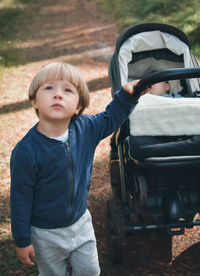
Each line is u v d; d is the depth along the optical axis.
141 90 1.83
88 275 1.97
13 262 2.69
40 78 1.62
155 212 2.57
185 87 3.58
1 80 6.89
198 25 8.39
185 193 2.56
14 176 1.65
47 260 1.87
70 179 1.72
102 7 12.84
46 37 10.03
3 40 9.63
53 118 1.60
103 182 3.79
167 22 9.39
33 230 1.81
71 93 1.63
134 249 2.83
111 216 2.61
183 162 2.27
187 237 2.94
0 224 3.13
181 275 2.56
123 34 3.60
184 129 2.33
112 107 1.86
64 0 14.78
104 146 4.54
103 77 6.91
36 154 1.64
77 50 8.73
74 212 1.80
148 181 2.49
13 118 5.32
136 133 2.33
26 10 13.12
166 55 3.87
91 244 1.96
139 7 11.14
